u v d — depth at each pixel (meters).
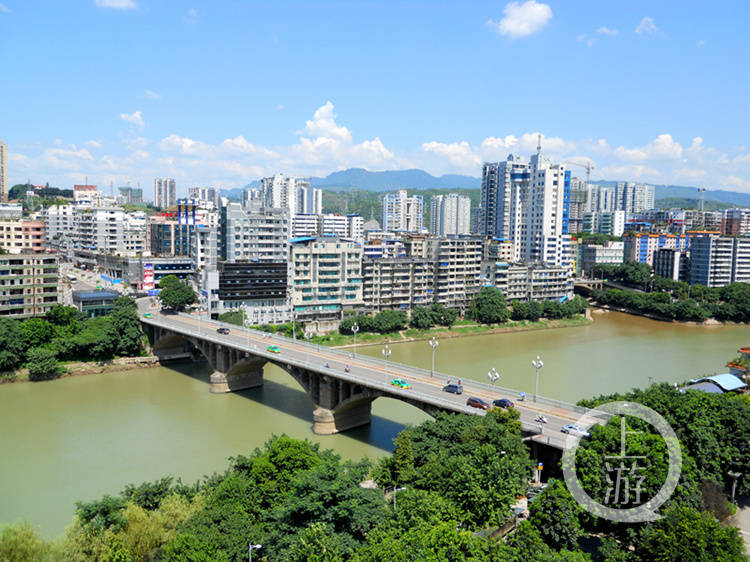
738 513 69.25
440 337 194.88
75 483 83.19
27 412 115.19
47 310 155.62
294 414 117.38
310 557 49.41
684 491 59.84
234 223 189.50
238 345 127.38
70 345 143.50
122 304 169.62
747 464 69.88
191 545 53.03
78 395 127.88
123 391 132.00
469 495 61.22
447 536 51.22
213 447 97.62
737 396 86.12
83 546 54.47
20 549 51.44
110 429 105.88
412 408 122.88
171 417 113.75
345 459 92.62
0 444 97.81
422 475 68.00
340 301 198.12
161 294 184.12
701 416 73.38
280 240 198.75
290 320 193.75
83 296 169.75
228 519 59.06
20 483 83.06
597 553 59.22
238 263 186.50
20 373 137.12
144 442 99.38
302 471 64.62
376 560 48.09
